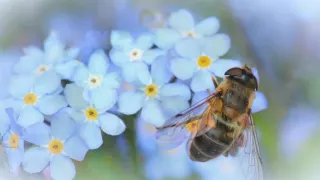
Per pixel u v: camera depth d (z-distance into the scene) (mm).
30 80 141
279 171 157
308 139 161
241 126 147
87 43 146
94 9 162
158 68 140
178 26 146
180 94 141
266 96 163
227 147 146
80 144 139
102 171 143
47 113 139
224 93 146
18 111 139
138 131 141
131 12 160
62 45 146
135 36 144
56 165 140
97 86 139
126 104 139
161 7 161
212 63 144
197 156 145
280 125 160
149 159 143
